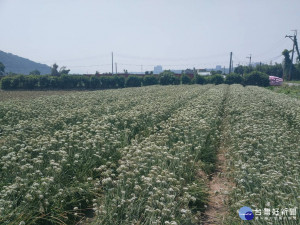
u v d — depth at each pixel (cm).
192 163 721
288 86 4362
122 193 510
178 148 746
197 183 637
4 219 438
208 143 910
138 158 641
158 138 871
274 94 2627
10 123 1098
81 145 774
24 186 514
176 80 4872
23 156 663
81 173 641
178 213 507
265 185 541
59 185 560
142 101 1755
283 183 555
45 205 494
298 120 1138
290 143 874
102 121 1066
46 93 3359
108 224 454
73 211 538
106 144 767
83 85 4684
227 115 1457
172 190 519
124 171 578
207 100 1808
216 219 525
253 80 5088
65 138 813
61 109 1483
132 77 4678
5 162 620
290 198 503
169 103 1577
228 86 4475
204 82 5016
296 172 605
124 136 925
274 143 843
